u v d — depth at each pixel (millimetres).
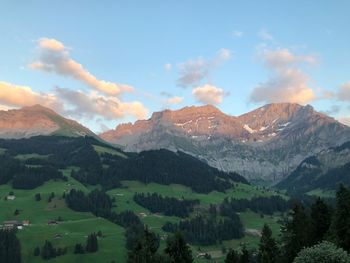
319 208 116188
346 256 62469
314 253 63562
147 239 85625
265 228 107875
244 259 118062
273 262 105500
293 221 110625
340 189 101750
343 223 98000
